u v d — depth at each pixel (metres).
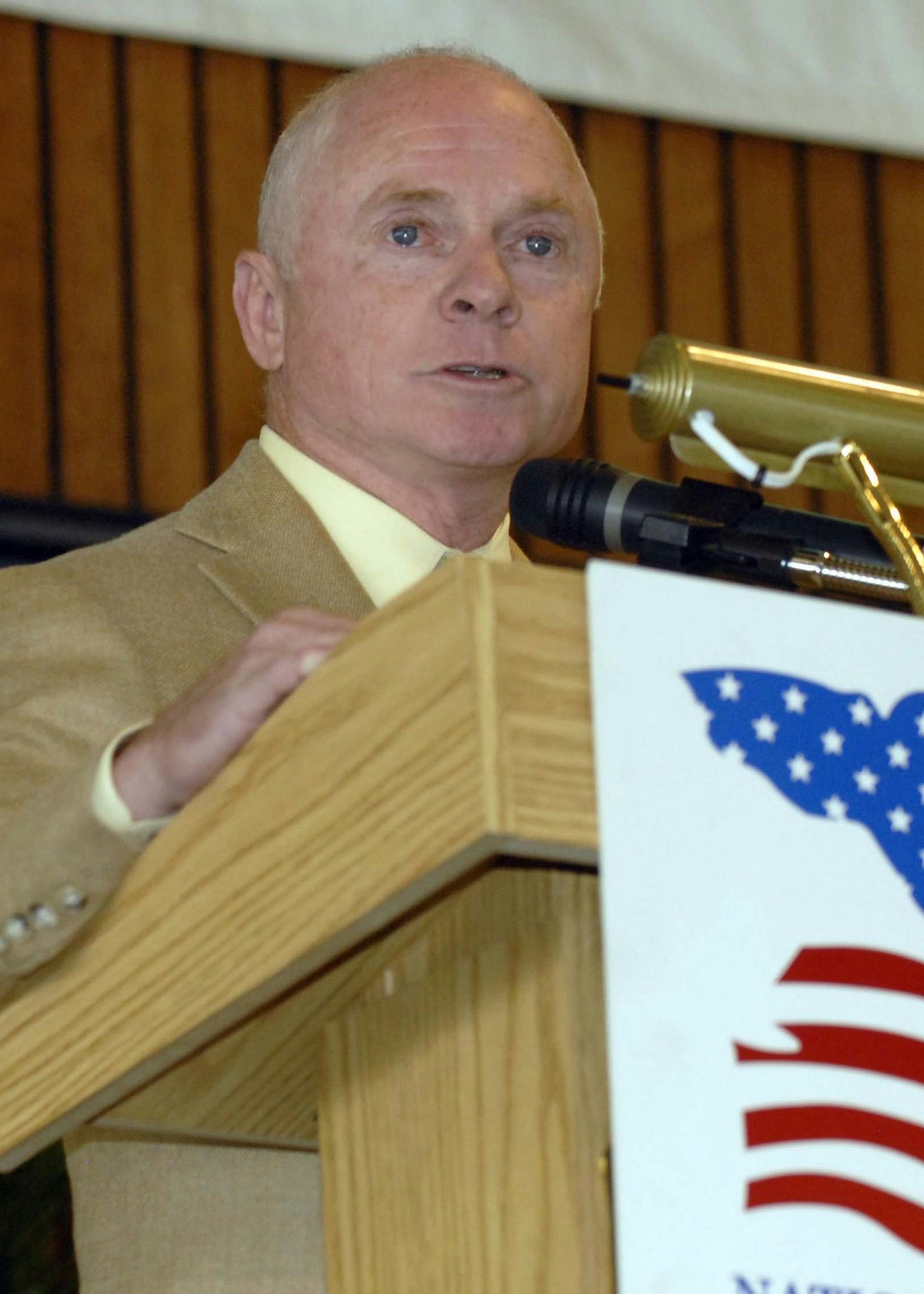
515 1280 2.17
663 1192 1.89
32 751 3.18
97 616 3.44
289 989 2.48
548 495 2.95
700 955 1.95
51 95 8.46
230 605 3.68
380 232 4.07
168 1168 3.16
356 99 4.21
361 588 3.81
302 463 4.16
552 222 4.12
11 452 8.23
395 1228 2.36
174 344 8.49
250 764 2.28
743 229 9.30
